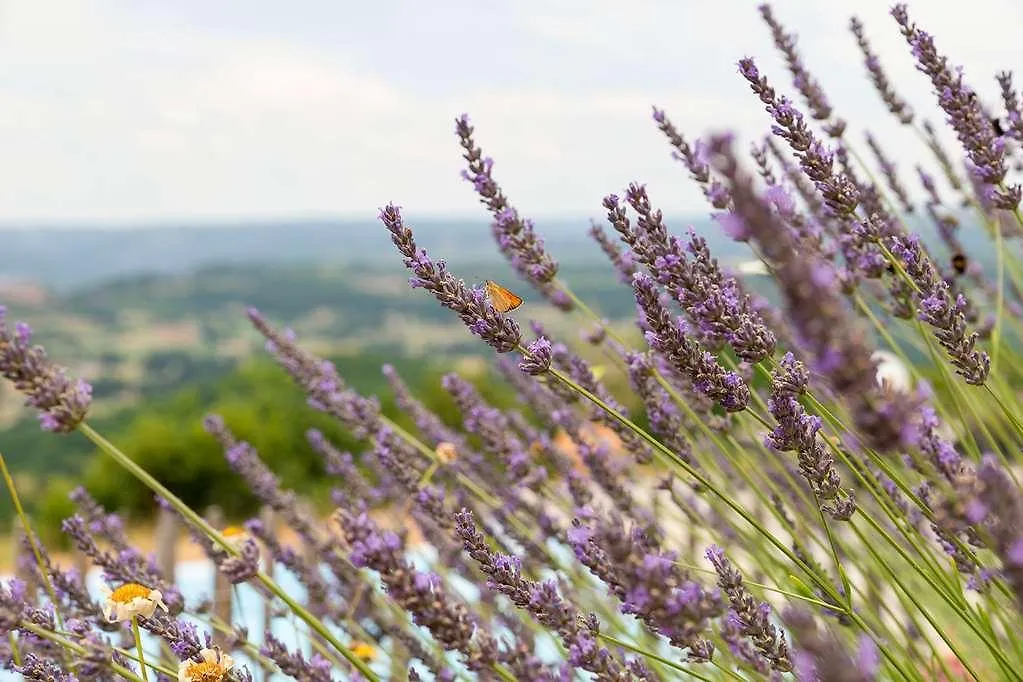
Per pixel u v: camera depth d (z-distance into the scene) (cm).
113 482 1092
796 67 286
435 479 359
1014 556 110
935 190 325
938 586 188
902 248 212
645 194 191
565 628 176
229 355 6056
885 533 182
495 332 183
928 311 193
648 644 281
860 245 242
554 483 342
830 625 226
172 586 246
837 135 287
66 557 616
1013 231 300
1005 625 220
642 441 265
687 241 200
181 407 1358
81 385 156
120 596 219
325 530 368
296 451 1159
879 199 288
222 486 1138
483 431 323
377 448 322
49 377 154
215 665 192
